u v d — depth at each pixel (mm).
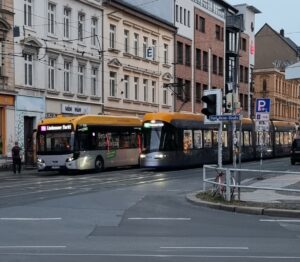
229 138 40125
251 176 23609
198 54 62812
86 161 30781
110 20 46375
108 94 46000
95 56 44281
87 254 8617
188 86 60312
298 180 21234
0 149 34031
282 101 97750
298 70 20078
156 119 32344
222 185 16000
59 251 8867
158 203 16109
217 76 67500
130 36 49500
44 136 30672
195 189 20453
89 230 11164
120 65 47500
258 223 12336
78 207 15055
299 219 13078
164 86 53000
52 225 11820
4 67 34500
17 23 35688
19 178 27344
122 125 34531
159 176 27688
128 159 34875
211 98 17328
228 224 12133
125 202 16328
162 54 55156
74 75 41531
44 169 30469
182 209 14789
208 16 65062
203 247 9281
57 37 39594
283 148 52375
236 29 72562
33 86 37062
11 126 34938
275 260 8180
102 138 32469
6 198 17344
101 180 25281
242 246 9391
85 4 42938
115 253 8703
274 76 92312
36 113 37250
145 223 12211
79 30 42438
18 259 8195
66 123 30266
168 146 32250
